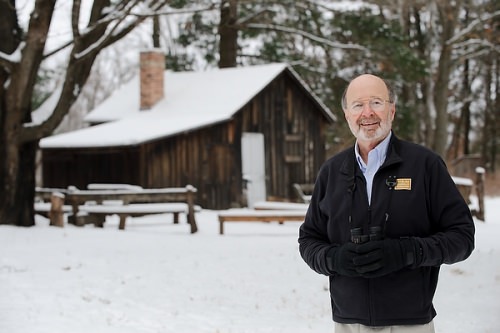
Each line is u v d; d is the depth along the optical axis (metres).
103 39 15.63
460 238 3.98
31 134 16.64
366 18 30.42
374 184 4.12
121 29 15.98
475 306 9.03
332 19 30.84
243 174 27.25
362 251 3.85
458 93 48.25
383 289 4.02
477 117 51.50
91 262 12.06
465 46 40.09
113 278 10.80
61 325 8.14
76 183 26.44
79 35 15.58
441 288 10.06
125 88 32.31
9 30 16.80
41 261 12.07
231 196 26.77
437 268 4.18
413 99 37.28
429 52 35.53
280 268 11.62
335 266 4.00
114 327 8.13
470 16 37.91
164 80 31.12
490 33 34.66
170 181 25.33
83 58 15.83
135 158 25.02
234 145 27.02
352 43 31.73
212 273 11.27
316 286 10.41
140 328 8.12
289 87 29.31
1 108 16.59
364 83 4.16
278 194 28.64
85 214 17.97
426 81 36.78
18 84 16.27
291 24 32.44
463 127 54.81
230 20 31.59
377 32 30.58
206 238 15.45
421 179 4.07
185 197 16.92
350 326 4.18
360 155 4.25
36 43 15.80
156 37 38.78
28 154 17.16
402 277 4.01
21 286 10.11
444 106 36.12
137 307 9.13
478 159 43.34
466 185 20.86
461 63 42.47
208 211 24.28
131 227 18.77
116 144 24.27
